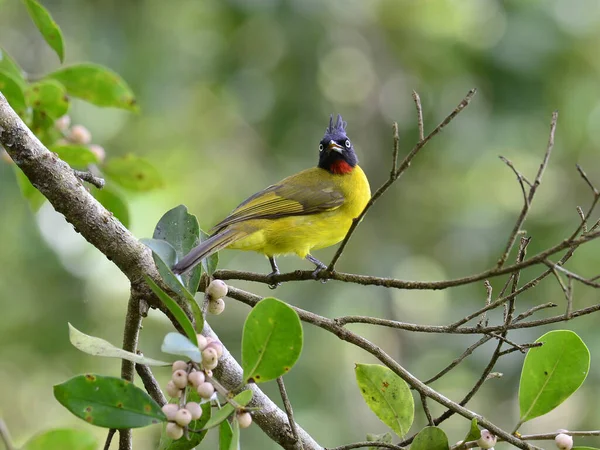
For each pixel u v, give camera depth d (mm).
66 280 13406
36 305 13195
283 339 4289
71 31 14148
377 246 14805
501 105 14375
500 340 5156
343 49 15172
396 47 15336
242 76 14625
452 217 14922
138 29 14336
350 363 13953
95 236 5727
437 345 13766
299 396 13070
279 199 8164
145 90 14094
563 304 12867
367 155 15500
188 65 14508
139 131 15406
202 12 14477
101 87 7438
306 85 14625
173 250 5137
